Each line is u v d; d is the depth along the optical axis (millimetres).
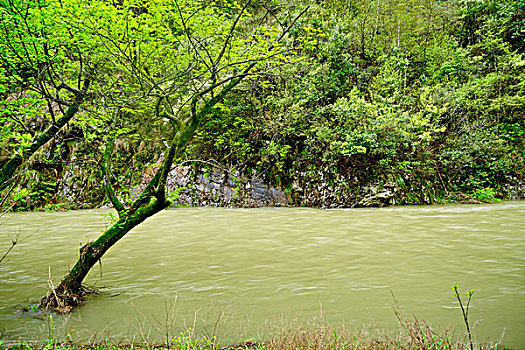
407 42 22312
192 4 6000
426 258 7465
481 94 19750
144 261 7711
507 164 18250
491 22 21906
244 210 15766
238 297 5520
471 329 4168
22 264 7570
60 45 5504
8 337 4180
